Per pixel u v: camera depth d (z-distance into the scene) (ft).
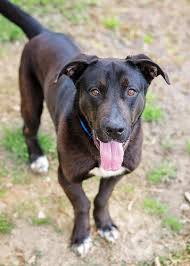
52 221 4.84
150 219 4.94
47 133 5.70
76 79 4.14
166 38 7.29
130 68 4.03
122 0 7.92
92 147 4.12
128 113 3.94
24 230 4.74
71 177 4.28
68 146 4.17
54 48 4.83
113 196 5.12
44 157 5.34
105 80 3.95
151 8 7.84
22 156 5.42
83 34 7.13
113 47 7.00
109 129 3.78
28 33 5.23
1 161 5.37
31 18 5.20
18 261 4.50
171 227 4.87
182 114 6.11
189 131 5.89
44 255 4.57
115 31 7.26
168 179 5.30
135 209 5.02
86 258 4.58
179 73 6.70
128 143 4.17
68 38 5.05
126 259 4.60
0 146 5.53
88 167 4.24
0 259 4.50
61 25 7.22
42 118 5.86
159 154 5.59
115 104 3.89
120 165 4.00
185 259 4.62
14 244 4.62
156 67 4.04
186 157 5.58
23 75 5.08
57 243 4.67
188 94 6.40
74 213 4.73
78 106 4.12
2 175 5.23
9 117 5.86
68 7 7.51
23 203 4.97
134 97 4.02
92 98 3.97
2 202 4.96
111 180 4.47
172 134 5.84
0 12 5.24
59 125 4.32
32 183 5.18
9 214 4.85
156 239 4.77
